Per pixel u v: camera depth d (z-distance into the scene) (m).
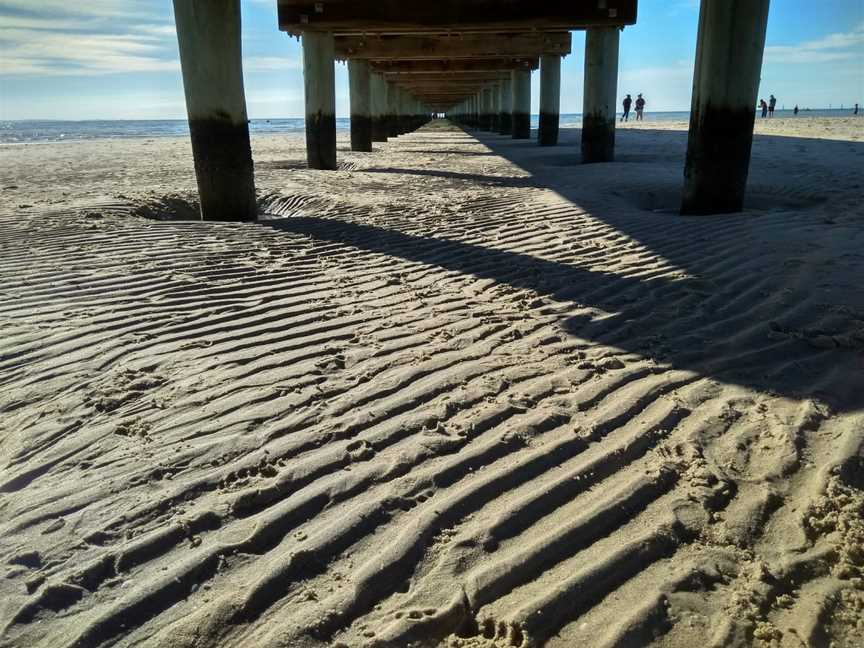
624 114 42.53
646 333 3.87
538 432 2.79
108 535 2.21
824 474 2.46
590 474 2.50
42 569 2.06
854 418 2.83
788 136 20.17
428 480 2.47
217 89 7.39
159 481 2.50
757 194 8.70
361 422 2.89
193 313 4.25
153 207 8.54
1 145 27.19
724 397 3.06
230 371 3.41
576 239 6.27
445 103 68.44
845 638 1.80
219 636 1.82
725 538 2.16
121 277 4.96
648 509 2.30
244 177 7.82
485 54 19.44
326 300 4.55
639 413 2.94
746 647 1.76
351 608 1.90
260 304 4.45
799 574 2.01
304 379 3.31
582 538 2.16
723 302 4.33
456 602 1.91
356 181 11.09
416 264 5.50
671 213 7.80
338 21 13.06
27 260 5.36
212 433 2.82
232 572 2.04
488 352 3.63
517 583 1.98
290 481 2.48
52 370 3.42
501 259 5.61
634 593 1.93
